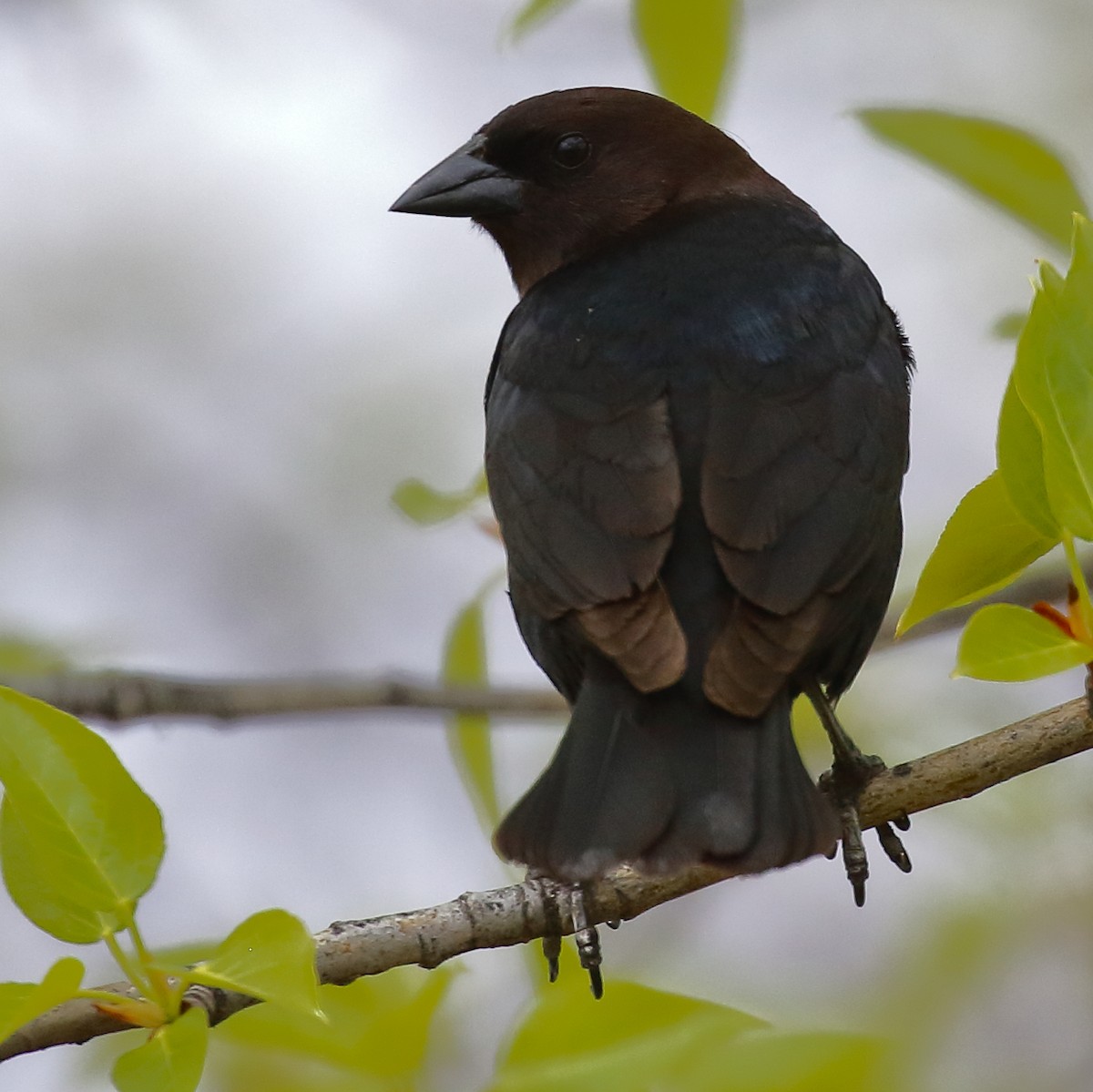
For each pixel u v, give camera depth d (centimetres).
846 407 920
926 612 757
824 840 793
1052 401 694
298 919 659
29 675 1137
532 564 887
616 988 801
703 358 936
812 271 1002
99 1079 980
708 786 809
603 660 863
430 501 1019
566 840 798
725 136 1140
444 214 1141
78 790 691
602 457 897
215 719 1130
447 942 794
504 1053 793
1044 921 1345
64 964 656
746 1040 866
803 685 938
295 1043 818
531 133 1125
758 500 872
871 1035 873
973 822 1380
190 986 736
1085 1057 1296
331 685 1146
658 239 1048
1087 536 694
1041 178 1012
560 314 988
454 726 1109
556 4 1062
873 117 1018
